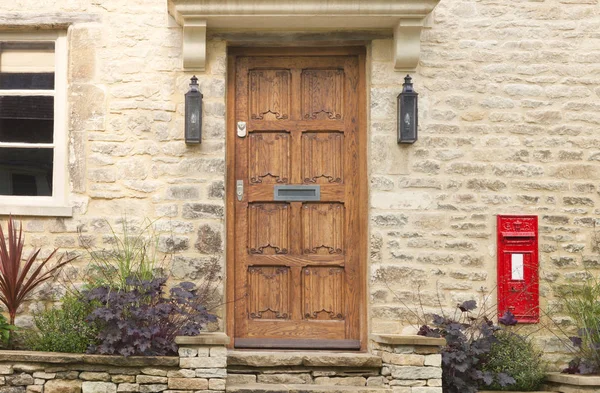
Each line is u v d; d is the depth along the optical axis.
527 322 5.21
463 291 5.24
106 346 4.69
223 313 5.24
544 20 5.39
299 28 5.32
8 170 5.45
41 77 5.48
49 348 4.89
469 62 5.36
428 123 5.31
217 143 5.29
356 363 4.95
